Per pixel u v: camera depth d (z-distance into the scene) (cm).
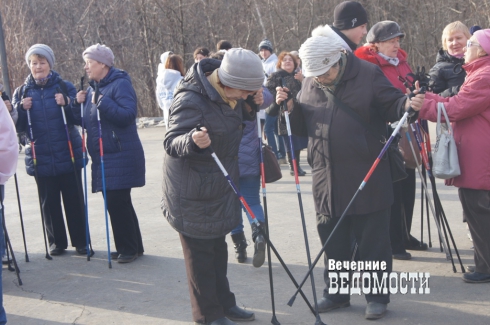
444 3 2242
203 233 373
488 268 447
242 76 351
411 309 413
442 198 719
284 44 2275
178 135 361
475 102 424
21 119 550
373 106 393
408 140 491
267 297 448
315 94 407
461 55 524
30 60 553
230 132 369
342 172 397
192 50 2202
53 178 558
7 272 525
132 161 531
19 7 2192
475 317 394
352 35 454
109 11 2212
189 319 415
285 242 574
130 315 425
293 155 410
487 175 432
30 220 699
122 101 525
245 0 2216
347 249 419
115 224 535
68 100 555
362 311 416
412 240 535
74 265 539
